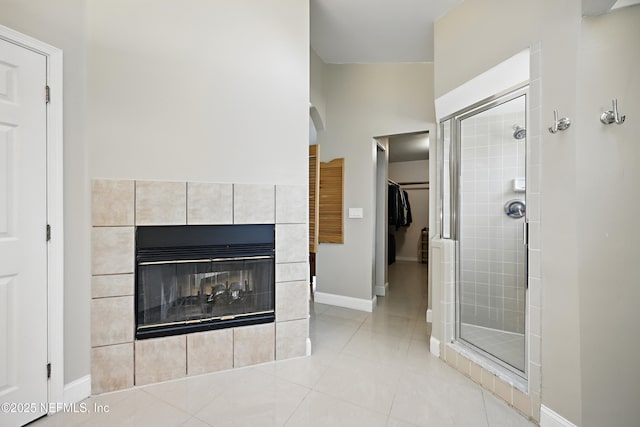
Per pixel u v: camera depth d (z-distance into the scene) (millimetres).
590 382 1431
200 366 2094
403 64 3484
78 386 1776
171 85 2008
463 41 2232
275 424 1604
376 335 2840
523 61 1762
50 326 1658
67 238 1731
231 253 2188
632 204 1399
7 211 1522
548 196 1578
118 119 1883
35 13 1603
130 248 1920
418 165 7156
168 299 2049
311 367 2221
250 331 2234
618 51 1406
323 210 3883
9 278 1529
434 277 2488
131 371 1922
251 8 2236
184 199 2047
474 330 2217
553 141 1551
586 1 1388
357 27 2807
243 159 2211
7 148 1520
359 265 3645
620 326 1418
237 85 2191
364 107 3654
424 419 1654
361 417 1665
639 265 1397
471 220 2252
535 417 1631
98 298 1846
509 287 2002
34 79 1600
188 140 2053
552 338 1558
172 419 1630
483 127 2178
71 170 1750
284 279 2344
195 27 2070
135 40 1920
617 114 1377
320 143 3910
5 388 1516
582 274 1433
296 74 2391
